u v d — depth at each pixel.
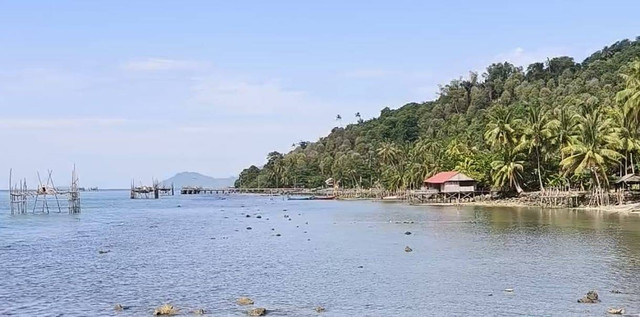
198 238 67.94
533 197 122.56
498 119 131.25
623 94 90.81
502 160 133.50
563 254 46.53
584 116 120.94
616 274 37.25
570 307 28.98
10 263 48.72
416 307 30.00
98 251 56.28
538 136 123.50
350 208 135.12
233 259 48.94
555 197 114.38
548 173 131.25
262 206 156.88
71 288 37.41
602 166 102.75
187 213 125.88
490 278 37.16
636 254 45.44
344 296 32.97
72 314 30.31
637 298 30.53
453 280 36.81
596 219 80.50
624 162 112.81
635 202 101.62
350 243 58.44
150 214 123.44
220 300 32.78
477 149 159.62
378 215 104.38
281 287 36.03
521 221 81.00
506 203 129.62
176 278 40.31
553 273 38.22
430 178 163.12
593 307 28.83
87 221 101.50
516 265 41.91
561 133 118.69
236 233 73.88
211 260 48.69
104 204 188.88
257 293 34.44
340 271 41.28
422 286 35.19
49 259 50.97
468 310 29.11
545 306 29.36
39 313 30.69
